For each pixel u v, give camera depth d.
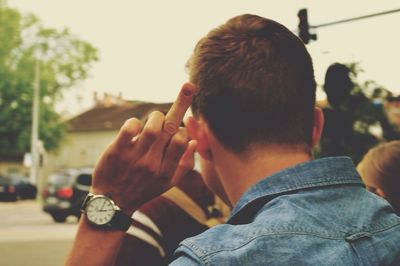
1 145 39.94
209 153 1.26
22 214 24.61
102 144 61.66
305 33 8.55
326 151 6.25
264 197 1.14
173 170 1.21
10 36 42.50
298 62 1.23
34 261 11.49
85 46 44.81
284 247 1.02
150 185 1.21
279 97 1.19
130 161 1.18
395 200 2.39
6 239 15.04
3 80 39.69
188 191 1.90
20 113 39.44
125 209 1.20
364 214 1.13
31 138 39.66
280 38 1.23
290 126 1.20
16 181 33.88
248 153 1.20
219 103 1.21
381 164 2.39
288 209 1.08
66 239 15.07
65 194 19.14
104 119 63.31
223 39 1.24
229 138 1.21
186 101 1.20
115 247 1.20
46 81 41.34
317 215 1.09
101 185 1.20
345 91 3.34
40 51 43.53
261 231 1.04
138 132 1.18
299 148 1.20
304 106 1.22
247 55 1.21
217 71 1.22
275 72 1.20
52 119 41.62
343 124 6.35
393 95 6.98
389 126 6.96
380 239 1.10
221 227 1.08
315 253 1.02
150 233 1.77
